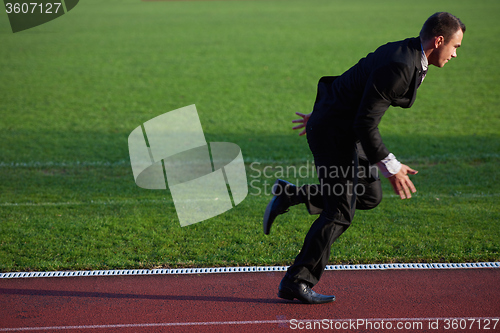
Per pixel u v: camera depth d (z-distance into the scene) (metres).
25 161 20.38
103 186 17.44
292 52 47.81
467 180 17.41
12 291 10.20
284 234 13.09
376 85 7.75
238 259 11.53
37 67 42.03
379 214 14.32
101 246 12.45
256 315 9.15
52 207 15.34
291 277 9.17
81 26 66.69
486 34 54.53
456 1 90.56
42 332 8.70
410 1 93.81
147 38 56.84
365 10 81.06
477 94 31.89
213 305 9.56
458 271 10.73
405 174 8.24
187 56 46.59
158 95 33.22
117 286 10.39
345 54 46.59
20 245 12.48
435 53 8.10
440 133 23.92
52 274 10.95
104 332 8.68
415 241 12.30
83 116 28.33
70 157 21.00
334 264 11.24
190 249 12.21
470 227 13.19
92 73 39.88
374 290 10.00
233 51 48.75
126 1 101.69
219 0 103.50
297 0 101.50
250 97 32.50
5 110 29.34
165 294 10.03
